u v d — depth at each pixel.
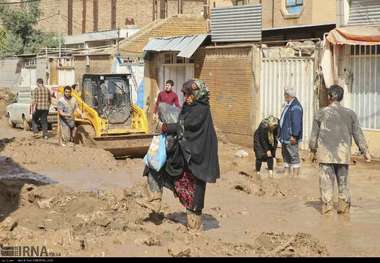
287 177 15.30
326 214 11.45
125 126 20.27
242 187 13.73
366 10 18.97
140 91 32.12
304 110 20.52
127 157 20.09
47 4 57.88
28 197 12.12
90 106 20.19
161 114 9.91
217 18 24.81
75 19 56.41
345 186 11.55
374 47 18.66
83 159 17.73
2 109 39.31
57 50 44.31
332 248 9.12
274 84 21.83
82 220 10.17
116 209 10.98
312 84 20.23
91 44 46.34
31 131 29.52
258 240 9.12
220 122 24.16
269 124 15.25
